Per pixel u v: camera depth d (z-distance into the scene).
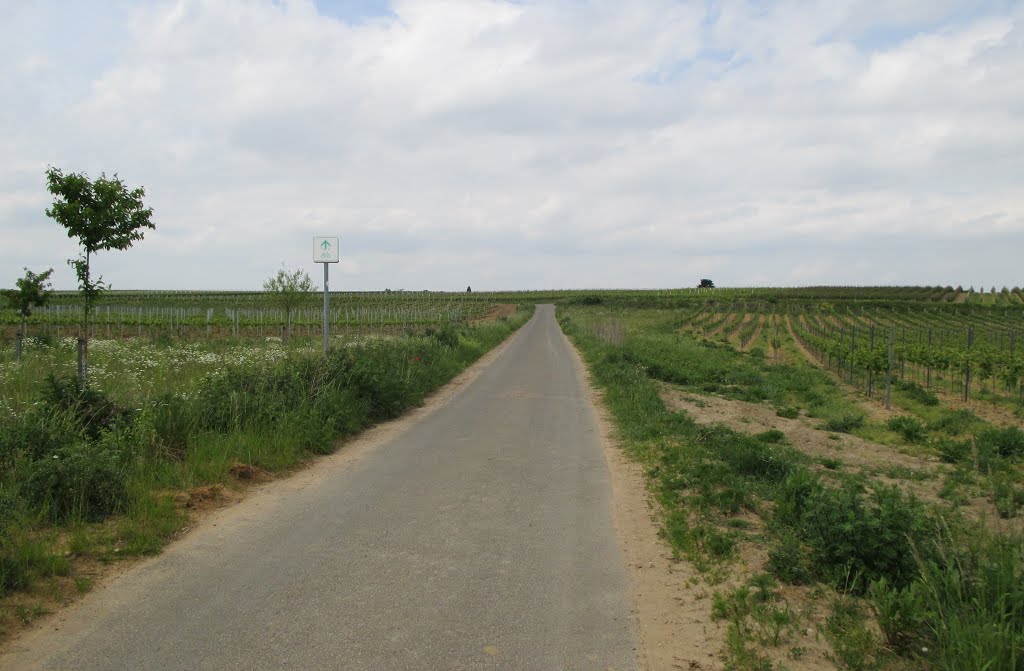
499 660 3.41
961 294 102.00
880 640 3.68
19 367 12.06
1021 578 3.65
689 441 9.22
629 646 3.62
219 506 6.08
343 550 5.00
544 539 5.37
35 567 4.31
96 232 8.52
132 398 9.26
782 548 4.80
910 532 4.43
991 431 11.20
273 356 13.66
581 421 11.55
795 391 20.14
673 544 5.25
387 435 10.03
